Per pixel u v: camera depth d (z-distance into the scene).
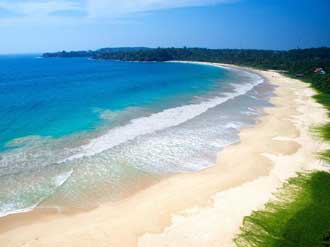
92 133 28.52
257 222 15.11
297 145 26.41
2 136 26.91
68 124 31.16
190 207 16.77
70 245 13.56
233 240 13.86
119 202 17.42
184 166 22.20
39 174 20.22
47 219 15.66
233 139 27.97
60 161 22.22
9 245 13.58
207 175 20.83
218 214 16.02
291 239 13.70
